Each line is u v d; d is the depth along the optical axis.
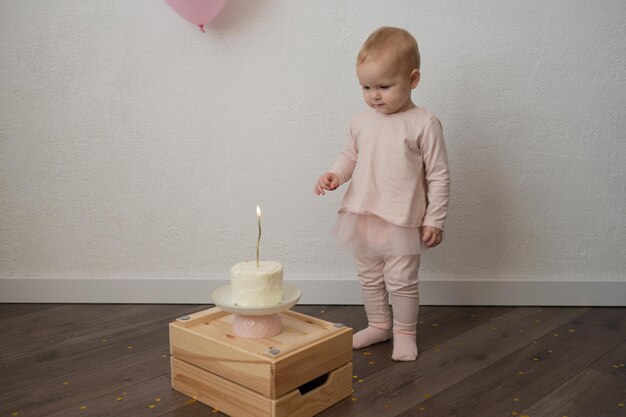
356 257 1.39
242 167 1.64
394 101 1.27
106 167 1.63
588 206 1.64
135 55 1.59
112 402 1.08
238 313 1.03
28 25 1.58
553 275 1.67
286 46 1.58
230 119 1.62
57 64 1.59
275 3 1.56
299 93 1.60
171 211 1.66
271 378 0.94
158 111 1.61
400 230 1.28
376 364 1.26
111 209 1.65
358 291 1.67
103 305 1.66
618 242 1.66
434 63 1.58
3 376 1.18
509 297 1.67
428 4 1.55
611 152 1.62
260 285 1.03
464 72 1.58
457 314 1.60
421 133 1.29
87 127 1.62
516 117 1.60
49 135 1.62
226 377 1.03
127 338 1.40
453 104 1.60
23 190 1.64
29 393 1.11
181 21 1.57
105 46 1.58
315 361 1.03
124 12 1.57
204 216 1.66
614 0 1.55
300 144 1.62
